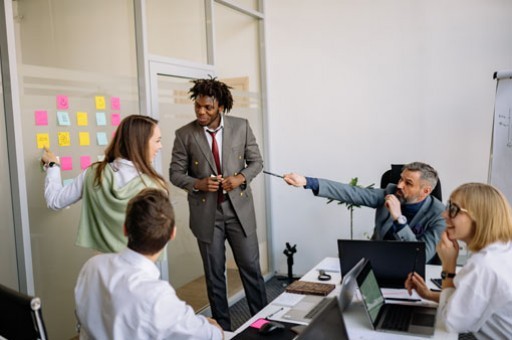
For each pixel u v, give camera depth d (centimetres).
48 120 243
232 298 390
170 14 333
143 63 304
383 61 400
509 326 157
